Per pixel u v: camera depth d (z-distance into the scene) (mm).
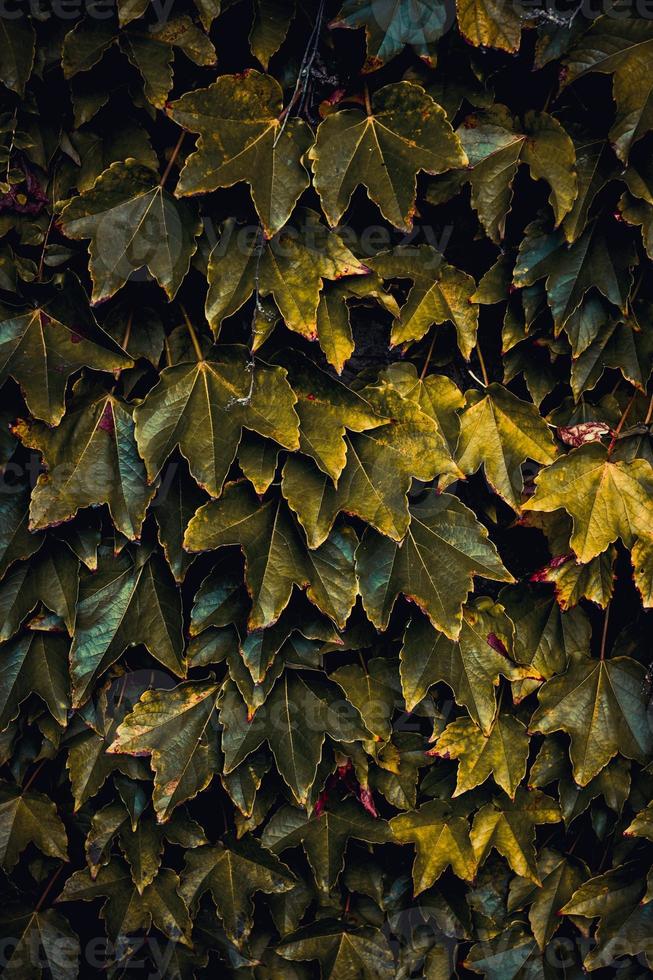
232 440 1422
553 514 1498
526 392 1522
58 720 1476
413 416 1449
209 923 1541
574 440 1490
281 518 1450
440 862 1518
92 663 1467
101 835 1509
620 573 1532
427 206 1470
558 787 1527
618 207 1439
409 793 1528
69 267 1458
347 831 1519
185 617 1502
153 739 1479
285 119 1413
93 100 1433
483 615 1488
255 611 1427
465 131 1443
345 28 1405
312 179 1417
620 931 1537
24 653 1482
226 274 1425
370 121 1421
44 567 1472
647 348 1480
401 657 1472
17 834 1511
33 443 1439
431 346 1495
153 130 1445
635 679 1511
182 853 1543
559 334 1480
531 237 1450
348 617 1453
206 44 1418
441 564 1457
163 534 1459
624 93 1408
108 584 1476
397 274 1461
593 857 1565
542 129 1435
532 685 1511
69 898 1514
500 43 1411
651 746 1513
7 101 1436
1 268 1435
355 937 1541
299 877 1545
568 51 1416
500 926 1556
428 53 1417
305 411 1444
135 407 1428
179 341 1457
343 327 1438
